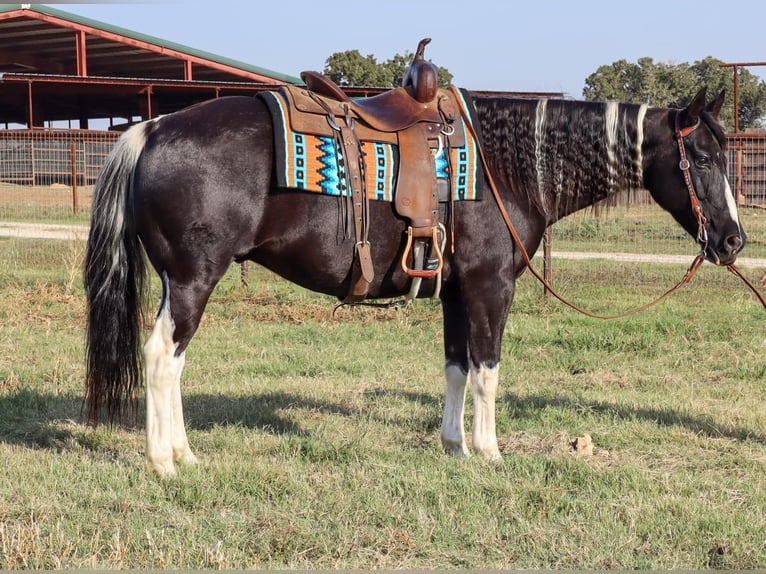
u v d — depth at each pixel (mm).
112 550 3510
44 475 4340
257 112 4336
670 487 4359
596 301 10203
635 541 3754
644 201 5027
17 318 8977
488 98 4781
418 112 4488
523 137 4668
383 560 3529
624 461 4867
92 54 29375
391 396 6242
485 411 4703
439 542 3695
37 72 31047
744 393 6465
